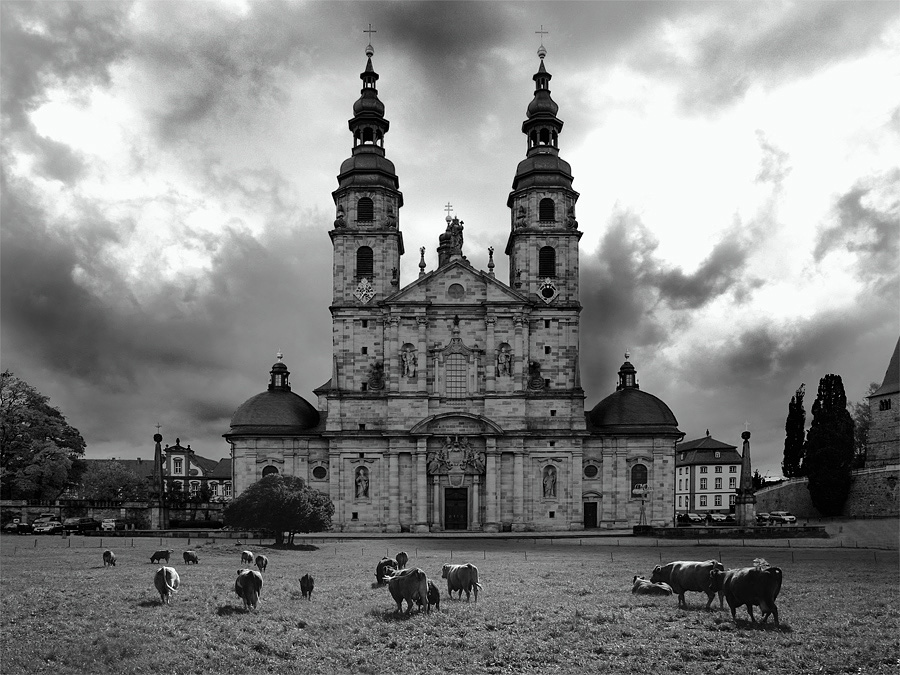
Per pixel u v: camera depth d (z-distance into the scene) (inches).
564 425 4493.1
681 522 4813.0
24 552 2881.4
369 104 4766.2
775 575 1403.8
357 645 1317.7
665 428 4512.8
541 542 3649.1
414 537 3934.5
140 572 2175.2
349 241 4623.5
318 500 3538.4
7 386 4972.9
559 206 4662.9
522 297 4512.8
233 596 1708.9
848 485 4653.1
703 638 1322.6
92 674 1176.2
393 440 4456.2
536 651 1274.6
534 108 4795.8
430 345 4512.8
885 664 1197.1
